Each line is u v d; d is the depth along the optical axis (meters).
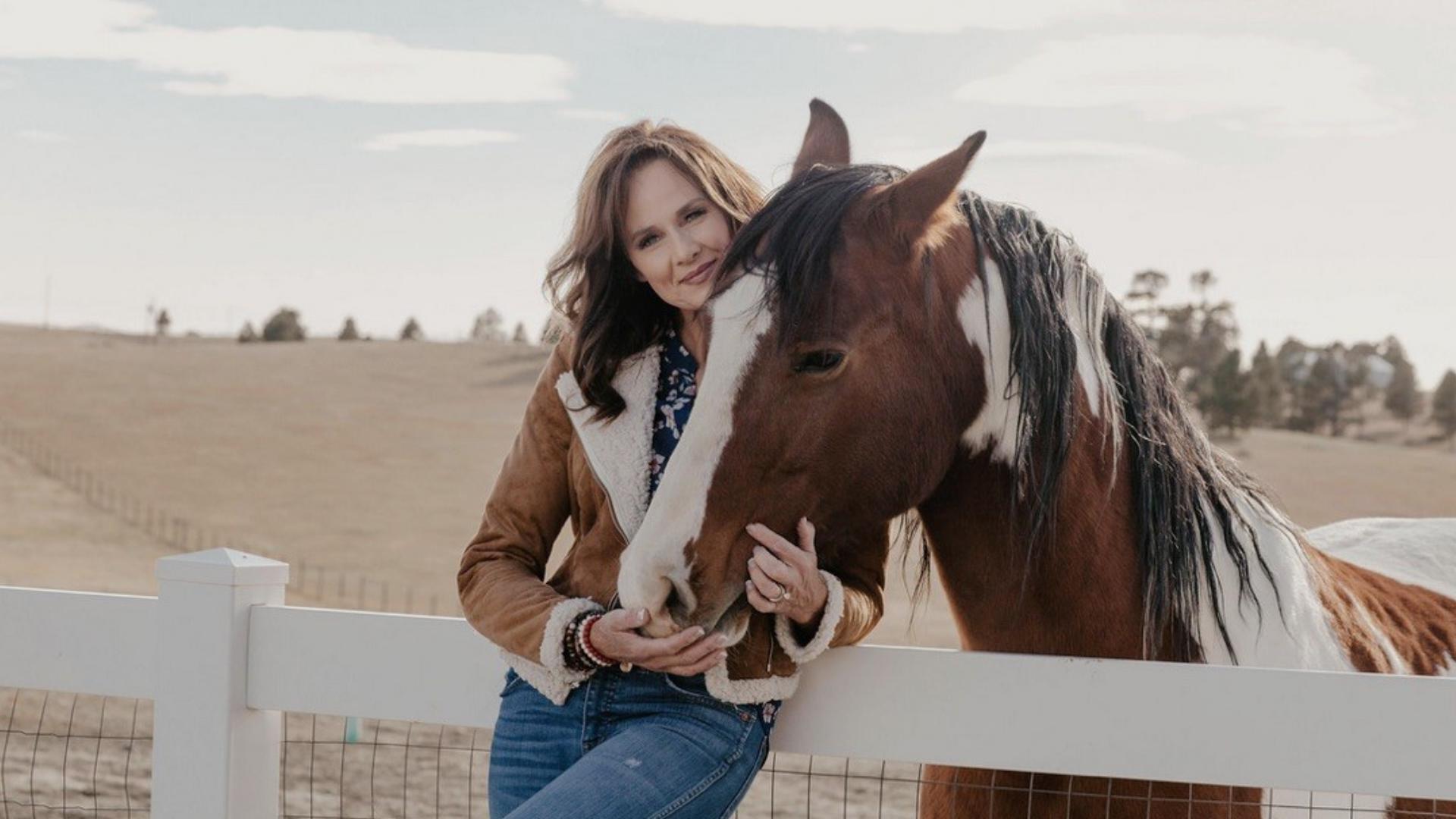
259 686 2.31
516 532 2.14
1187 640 2.10
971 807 2.16
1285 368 100.12
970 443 2.04
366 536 48.38
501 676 2.18
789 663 1.98
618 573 1.98
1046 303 2.04
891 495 1.93
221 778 2.29
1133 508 2.12
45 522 46.56
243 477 57.81
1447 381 95.31
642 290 2.10
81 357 82.75
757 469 1.84
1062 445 2.00
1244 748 1.88
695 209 2.05
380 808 6.84
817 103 2.28
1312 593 2.27
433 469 62.59
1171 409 2.20
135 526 47.44
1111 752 1.92
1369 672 2.27
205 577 2.29
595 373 2.03
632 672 1.97
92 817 6.05
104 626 2.39
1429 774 1.82
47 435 62.84
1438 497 64.69
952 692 2.00
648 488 2.01
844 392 1.85
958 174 1.89
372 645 2.25
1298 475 68.75
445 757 8.36
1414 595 2.74
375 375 84.06
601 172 2.06
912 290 1.92
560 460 2.14
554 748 1.99
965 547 2.13
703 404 1.84
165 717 2.32
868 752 2.03
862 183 1.95
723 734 1.94
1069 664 1.95
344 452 64.81
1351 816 2.12
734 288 1.87
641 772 1.86
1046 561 2.05
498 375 86.19
